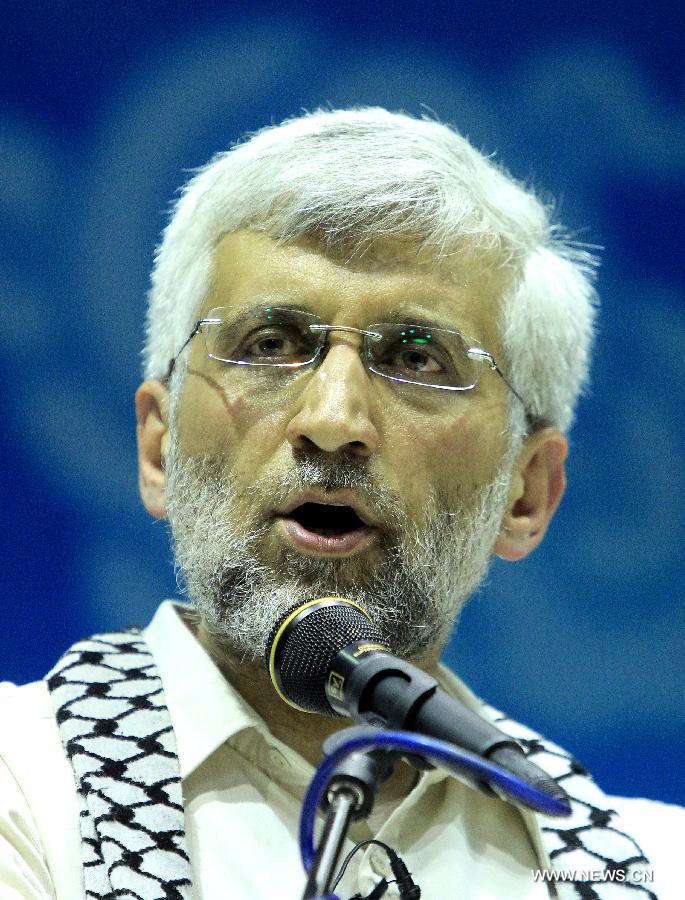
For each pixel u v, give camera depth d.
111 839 8.46
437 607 9.56
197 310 10.11
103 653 10.17
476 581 10.10
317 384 9.29
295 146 10.01
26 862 8.46
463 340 9.85
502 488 10.21
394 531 9.27
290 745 9.67
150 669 9.98
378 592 9.22
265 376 9.50
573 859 9.49
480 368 9.95
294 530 9.14
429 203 9.86
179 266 10.59
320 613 7.02
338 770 6.03
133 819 8.61
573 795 10.19
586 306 11.43
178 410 9.98
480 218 10.23
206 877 8.74
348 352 9.45
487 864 9.55
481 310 10.09
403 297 9.67
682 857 10.15
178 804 8.80
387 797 9.62
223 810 9.09
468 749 6.07
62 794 8.86
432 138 10.30
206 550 9.41
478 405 9.91
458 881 9.30
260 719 9.45
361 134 10.12
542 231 11.10
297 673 6.90
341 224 9.70
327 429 9.06
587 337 11.46
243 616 9.20
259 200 9.91
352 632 6.89
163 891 8.25
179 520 9.77
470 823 9.73
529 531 10.93
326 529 9.50
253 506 9.24
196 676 9.62
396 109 17.25
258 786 9.28
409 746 5.88
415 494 9.43
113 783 8.81
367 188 9.76
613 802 10.63
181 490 9.77
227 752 9.38
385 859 9.05
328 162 9.86
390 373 9.63
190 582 9.68
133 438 16.66
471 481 9.80
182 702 9.54
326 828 5.90
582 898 9.25
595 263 11.67
